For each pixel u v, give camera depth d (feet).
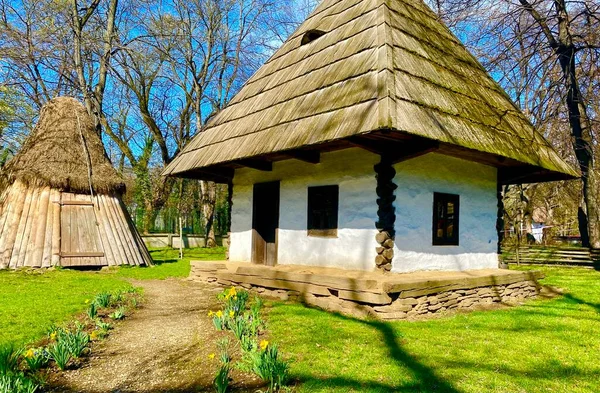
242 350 13.25
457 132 19.03
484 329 16.87
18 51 40.47
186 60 73.26
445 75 23.09
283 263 26.55
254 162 26.78
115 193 40.40
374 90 18.34
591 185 45.68
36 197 35.86
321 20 30.42
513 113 27.14
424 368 12.23
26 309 18.53
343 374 11.68
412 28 24.98
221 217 97.25
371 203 21.48
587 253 43.06
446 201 24.57
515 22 41.70
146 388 11.20
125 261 37.81
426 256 22.61
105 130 75.15
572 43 39.83
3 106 53.62
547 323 18.04
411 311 18.48
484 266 26.78
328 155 24.16
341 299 19.36
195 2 72.79
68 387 11.19
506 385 11.22
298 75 26.22
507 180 29.04
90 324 16.94
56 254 34.12
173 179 90.12
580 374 12.14
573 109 43.80
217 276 27.96
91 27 52.34
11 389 9.89
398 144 19.52
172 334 15.94
